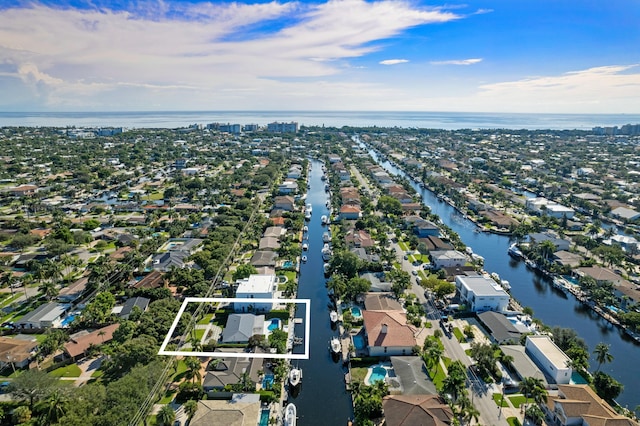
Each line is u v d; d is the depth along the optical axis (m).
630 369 111.44
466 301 138.25
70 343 111.19
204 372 103.12
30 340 115.69
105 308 126.75
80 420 77.31
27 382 88.31
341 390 101.62
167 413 82.69
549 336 116.50
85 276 155.50
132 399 83.31
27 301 140.50
